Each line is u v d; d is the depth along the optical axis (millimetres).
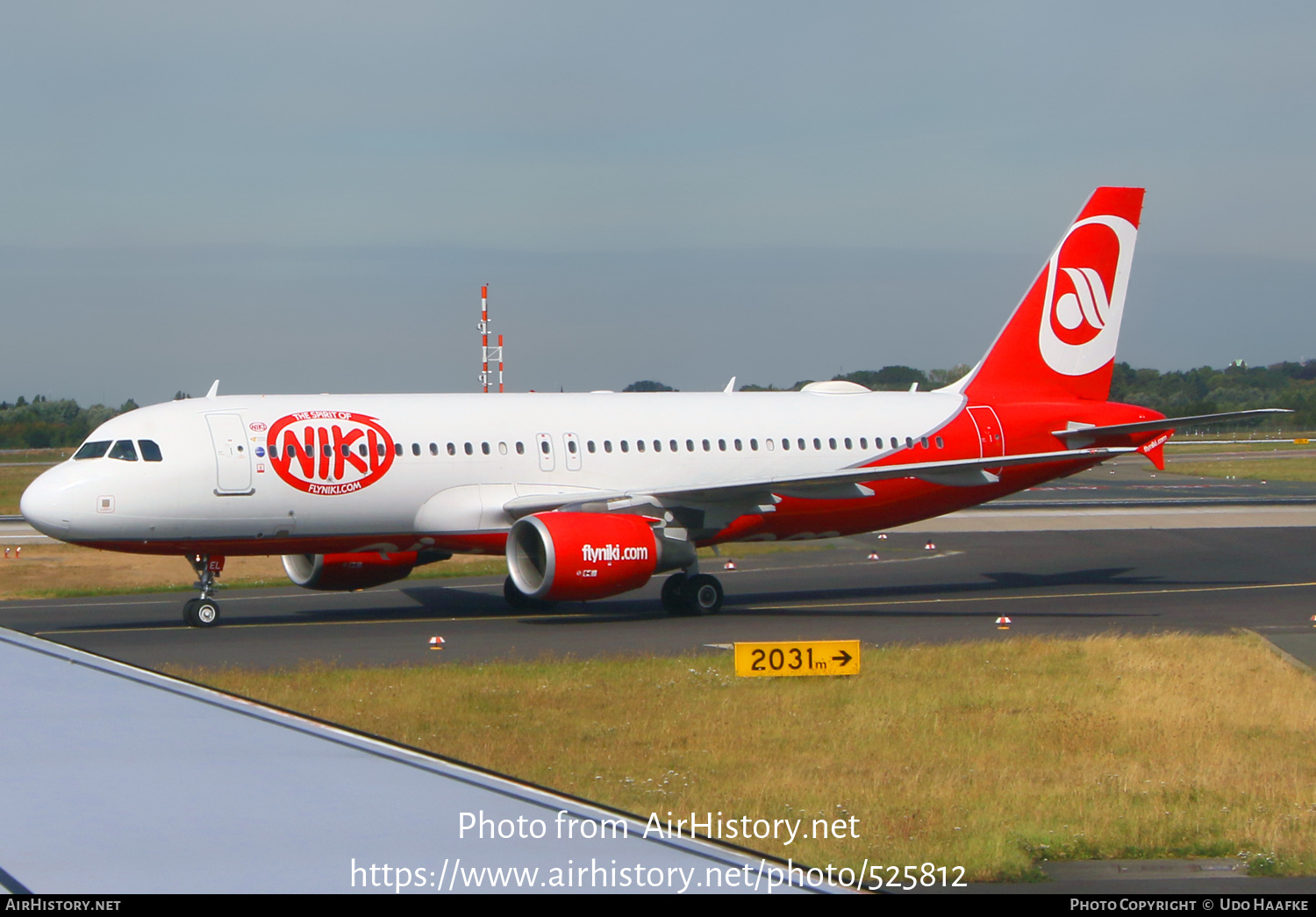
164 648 57094
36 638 21750
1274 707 41500
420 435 67250
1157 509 137375
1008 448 79250
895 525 78500
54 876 10047
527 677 47344
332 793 12594
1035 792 31844
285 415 65562
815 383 82938
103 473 61250
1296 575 87312
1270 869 26812
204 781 12859
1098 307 82875
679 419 74062
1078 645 54031
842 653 47281
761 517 73938
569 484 70188
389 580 73000
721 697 43500
